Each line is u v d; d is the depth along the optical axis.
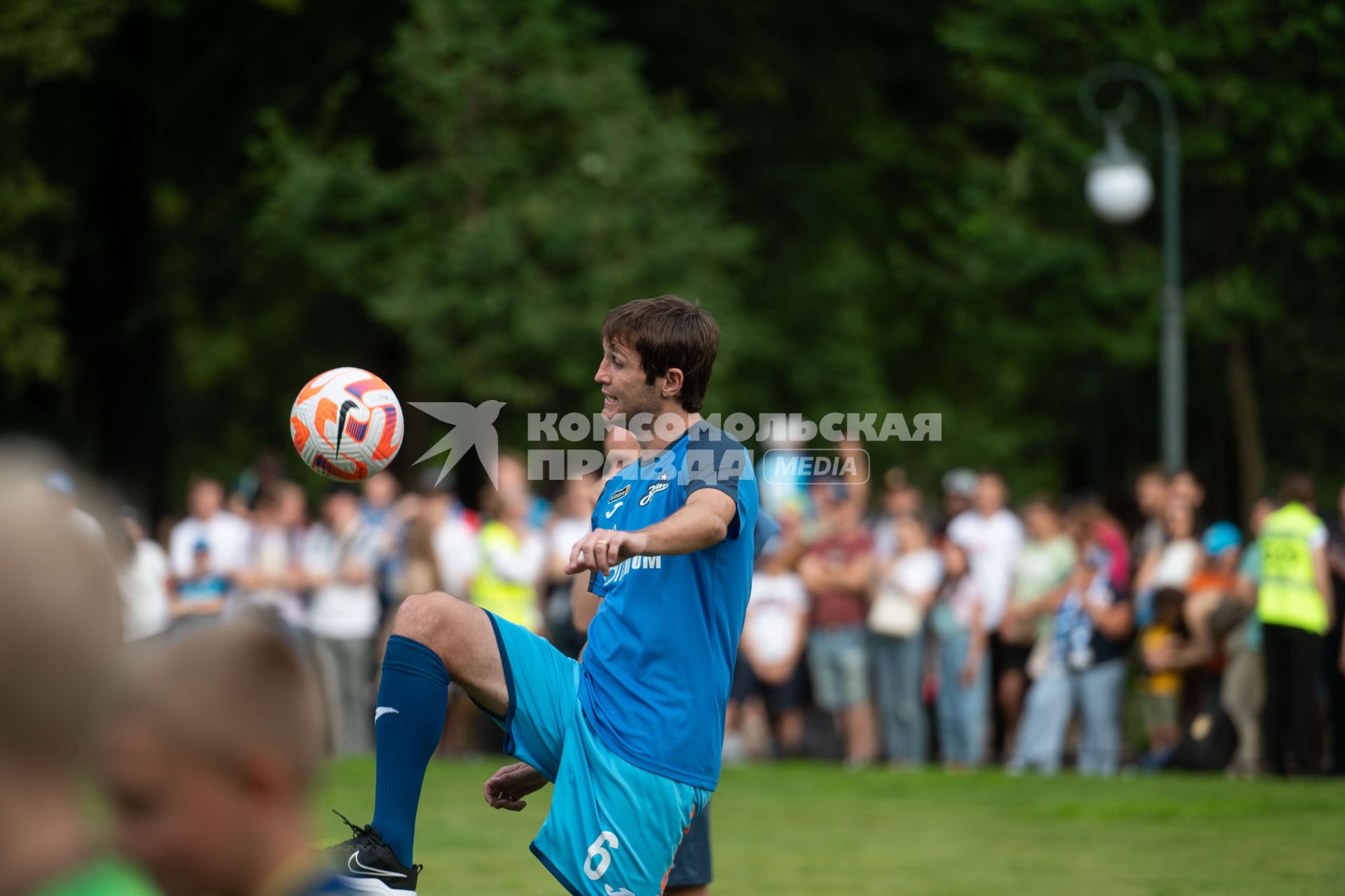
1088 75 60.59
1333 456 64.94
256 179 63.25
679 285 57.53
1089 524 41.00
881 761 42.91
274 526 43.72
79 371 71.44
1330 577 39.09
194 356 89.50
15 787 4.61
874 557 42.62
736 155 73.88
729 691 14.73
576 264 57.09
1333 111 54.50
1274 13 55.34
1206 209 62.81
